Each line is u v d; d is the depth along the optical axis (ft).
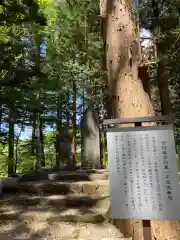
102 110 30.32
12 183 14.46
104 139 30.78
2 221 10.36
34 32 24.00
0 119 30.58
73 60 24.40
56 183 14.01
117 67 9.60
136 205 6.30
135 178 6.48
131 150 6.68
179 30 18.15
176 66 21.02
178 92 27.14
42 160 35.29
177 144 27.25
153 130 6.65
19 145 34.35
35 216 10.48
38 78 22.72
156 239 7.80
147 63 9.16
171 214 6.04
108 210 10.62
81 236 9.04
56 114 37.35
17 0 18.15
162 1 20.94
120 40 9.71
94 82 24.89
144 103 9.03
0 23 18.90
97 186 13.46
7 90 21.02
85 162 23.03
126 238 8.62
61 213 10.75
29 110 28.12
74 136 29.40
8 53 18.97
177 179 6.19
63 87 28.50
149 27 21.08
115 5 10.11
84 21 22.65
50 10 23.61
